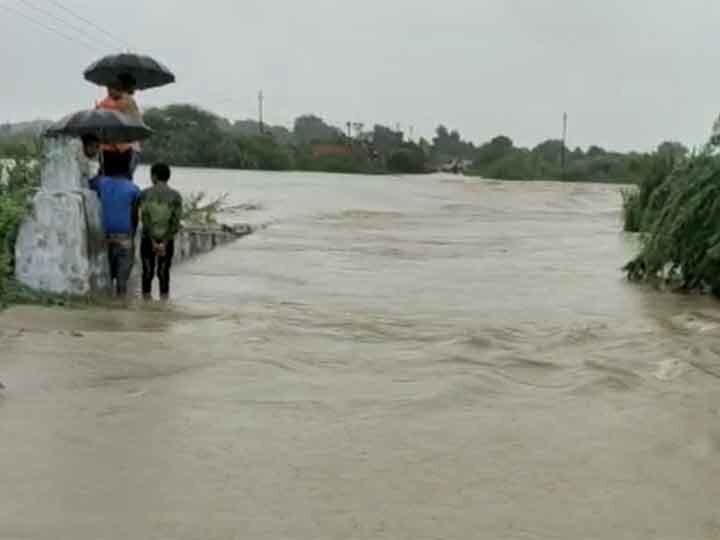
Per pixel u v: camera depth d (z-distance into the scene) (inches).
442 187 2402.8
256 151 3248.0
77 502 208.4
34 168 511.8
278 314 447.8
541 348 381.1
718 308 511.8
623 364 354.0
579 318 469.7
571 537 199.2
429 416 281.4
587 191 2418.8
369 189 2057.1
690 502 220.1
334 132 4146.2
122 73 576.7
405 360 351.6
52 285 462.0
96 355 339.0
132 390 297.1
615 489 227.0
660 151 1090.7
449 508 212.2
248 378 317.1
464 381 321.1
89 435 252.2
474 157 4407.0
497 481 229.8
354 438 258.4
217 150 3075.8
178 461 235.6
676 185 607.8
